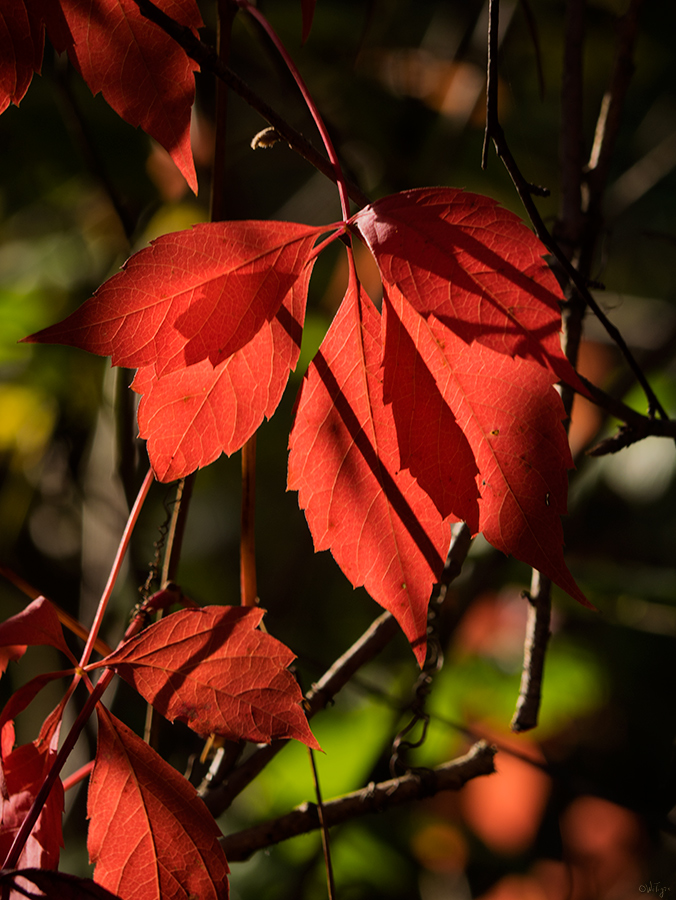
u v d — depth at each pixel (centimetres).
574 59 145
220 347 126
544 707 247
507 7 240
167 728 228
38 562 266
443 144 255
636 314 315
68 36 130
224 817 227
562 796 269
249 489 134
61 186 258
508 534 127
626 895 246
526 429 127
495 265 125
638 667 288
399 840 255
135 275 125
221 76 127
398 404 127
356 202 130
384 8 275
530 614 138
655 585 227
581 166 144
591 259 144
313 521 128
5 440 260
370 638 138
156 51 130
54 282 258
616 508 310
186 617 129
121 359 125
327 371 128
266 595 303
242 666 128
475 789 255
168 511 139
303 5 130
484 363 126
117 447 148
